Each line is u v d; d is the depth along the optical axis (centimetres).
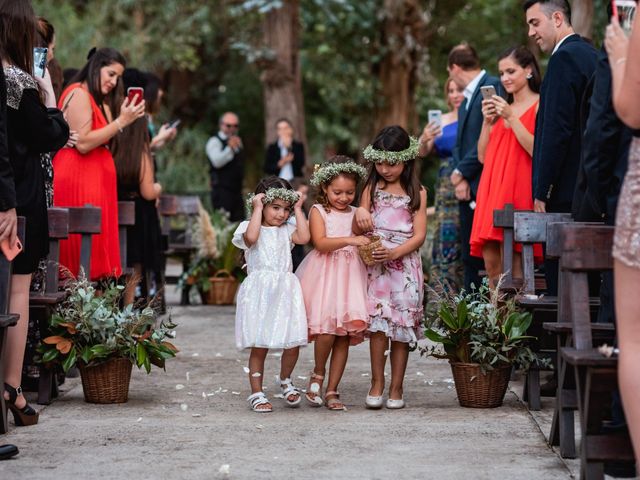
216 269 1065
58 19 1958
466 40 2241
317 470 416
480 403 544
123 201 751
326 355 545
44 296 552
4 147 458
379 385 545
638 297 340
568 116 572
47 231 509
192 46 2383
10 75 490
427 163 2414
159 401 564
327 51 1761
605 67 414
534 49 1574
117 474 410
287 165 1223
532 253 563
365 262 525
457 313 546
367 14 1561
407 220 547
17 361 493
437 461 432
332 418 520
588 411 372
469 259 760
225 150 1198
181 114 2544
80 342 548
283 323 527
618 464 394
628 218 340
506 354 535
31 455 440
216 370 666
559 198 586
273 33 1463
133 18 2139
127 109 680
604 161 418
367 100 1716
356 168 540
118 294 575
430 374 655
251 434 482
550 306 537
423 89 2066
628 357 342
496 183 645
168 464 425
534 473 412
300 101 1493
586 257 384
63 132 515
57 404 554
